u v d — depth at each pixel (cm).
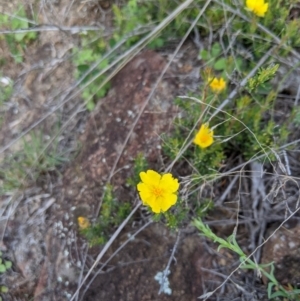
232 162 25
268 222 24
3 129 31
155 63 28
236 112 24
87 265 26
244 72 26
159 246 25
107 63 30
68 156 29
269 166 25
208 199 24
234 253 24
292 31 25
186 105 26
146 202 21
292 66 26
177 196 23
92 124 28
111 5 32
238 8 27
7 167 30
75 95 29
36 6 32
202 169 25
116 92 28
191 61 28
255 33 27
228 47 27
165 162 26
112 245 25
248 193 24
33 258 28
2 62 32
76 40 31
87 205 27
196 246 24
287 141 25
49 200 28
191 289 24
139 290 24
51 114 30
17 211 29
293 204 24
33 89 31
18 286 28
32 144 30
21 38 32
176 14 27
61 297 26
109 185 25
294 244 23
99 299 25
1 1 33
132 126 27
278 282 23
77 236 26
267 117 26
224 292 24
